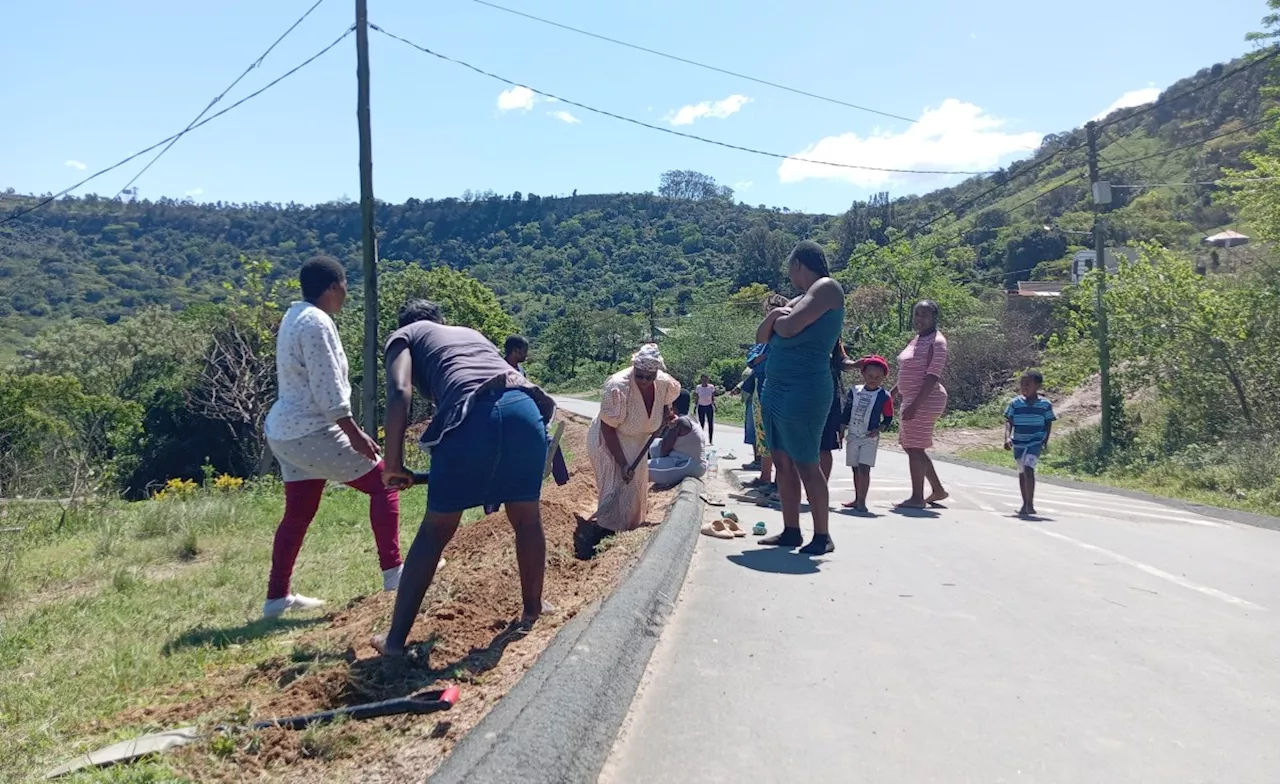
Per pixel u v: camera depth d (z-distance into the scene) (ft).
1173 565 20.51
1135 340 62.39
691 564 19.02
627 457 23.75
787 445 20.20
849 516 26.68
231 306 86.84
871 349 115.65
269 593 18.85
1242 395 57.52
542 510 23.65
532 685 10.16
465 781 7.84
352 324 107.34
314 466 17.95
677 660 12.98
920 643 13.88
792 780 9.39
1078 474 58.03
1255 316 56.90
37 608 20.86
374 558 25.26
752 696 11.65
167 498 38.73
